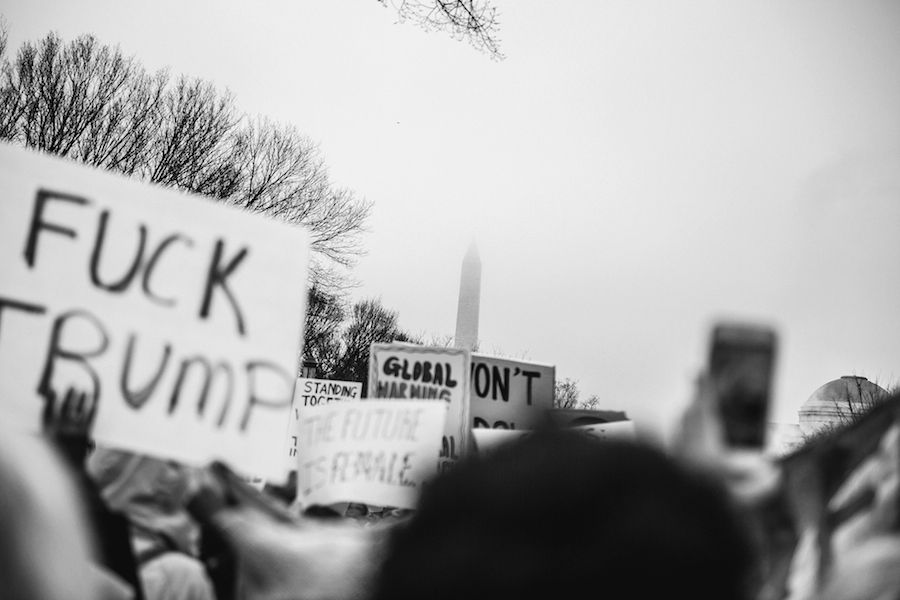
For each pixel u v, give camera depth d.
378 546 1.56
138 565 2.98
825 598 2.33
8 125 25.77
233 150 31.05
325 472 4.07
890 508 2.36
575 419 5.04
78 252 3.05
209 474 3.12
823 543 2.37
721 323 1.59
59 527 1.66
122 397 3.03
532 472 1.42
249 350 3.21
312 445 4.14
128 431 3.02
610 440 1.50
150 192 3.15
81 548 1.70
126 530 2.83
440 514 1.43
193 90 29.31
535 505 1.38
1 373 2.94
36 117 26.17
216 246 3.21
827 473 2.41
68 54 26.55
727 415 1.56
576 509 1.37
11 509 1.59
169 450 3.06
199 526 3.05
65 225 3.04
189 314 3.15
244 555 2.85
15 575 1.57
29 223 3.01
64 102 26.38
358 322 53.19
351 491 4.01
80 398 2.98
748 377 1.57
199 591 3.00
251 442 3.16
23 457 1.67
